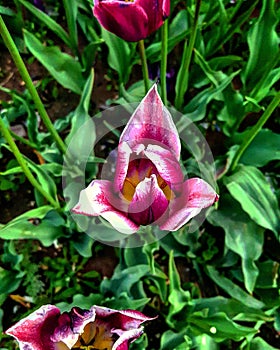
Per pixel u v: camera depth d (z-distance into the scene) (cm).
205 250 45
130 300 38
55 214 42
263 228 43
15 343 42
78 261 46
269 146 44
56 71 45
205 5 47
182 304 40
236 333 37
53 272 45
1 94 51
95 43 44
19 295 44
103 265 46
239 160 44
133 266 41
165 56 38
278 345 45
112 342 30
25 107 44
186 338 39
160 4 29
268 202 42
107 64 52
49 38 53
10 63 52
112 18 29
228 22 45
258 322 41
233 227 43
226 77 42
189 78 48
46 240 41
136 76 51
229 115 45
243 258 42
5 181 47
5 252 42
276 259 46
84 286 45
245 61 52
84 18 48
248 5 45
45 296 44
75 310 27
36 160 48
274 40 43
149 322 44
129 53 46
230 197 44
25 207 48
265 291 44
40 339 27
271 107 34
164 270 46
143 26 29
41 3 50
